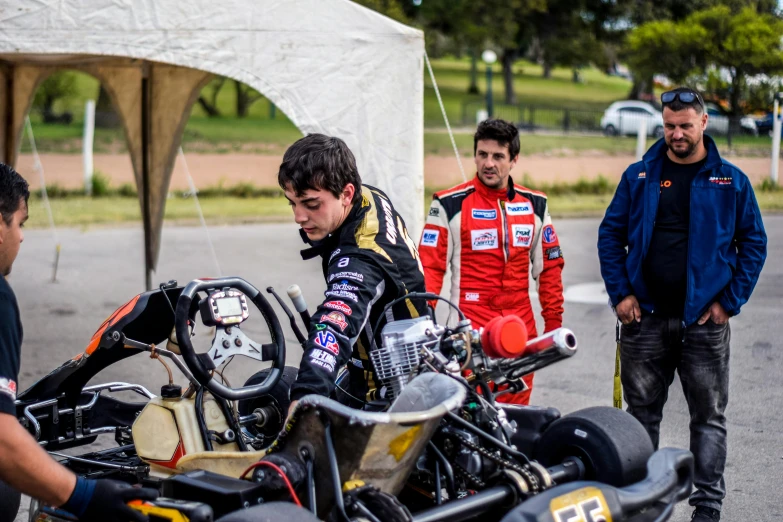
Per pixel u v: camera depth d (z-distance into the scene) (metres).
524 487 2.81
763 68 34.31
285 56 6.48
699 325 4.29
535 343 3.04
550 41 44.69
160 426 3.45
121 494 2.70
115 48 6.47
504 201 4.73
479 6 40.06
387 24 6.41
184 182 21.78
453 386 2.79
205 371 3.21
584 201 19.95
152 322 3.69
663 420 6.09
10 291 2.76
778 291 10.37
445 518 2.67
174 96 9.17
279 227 16.19
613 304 4.49
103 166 22.98
